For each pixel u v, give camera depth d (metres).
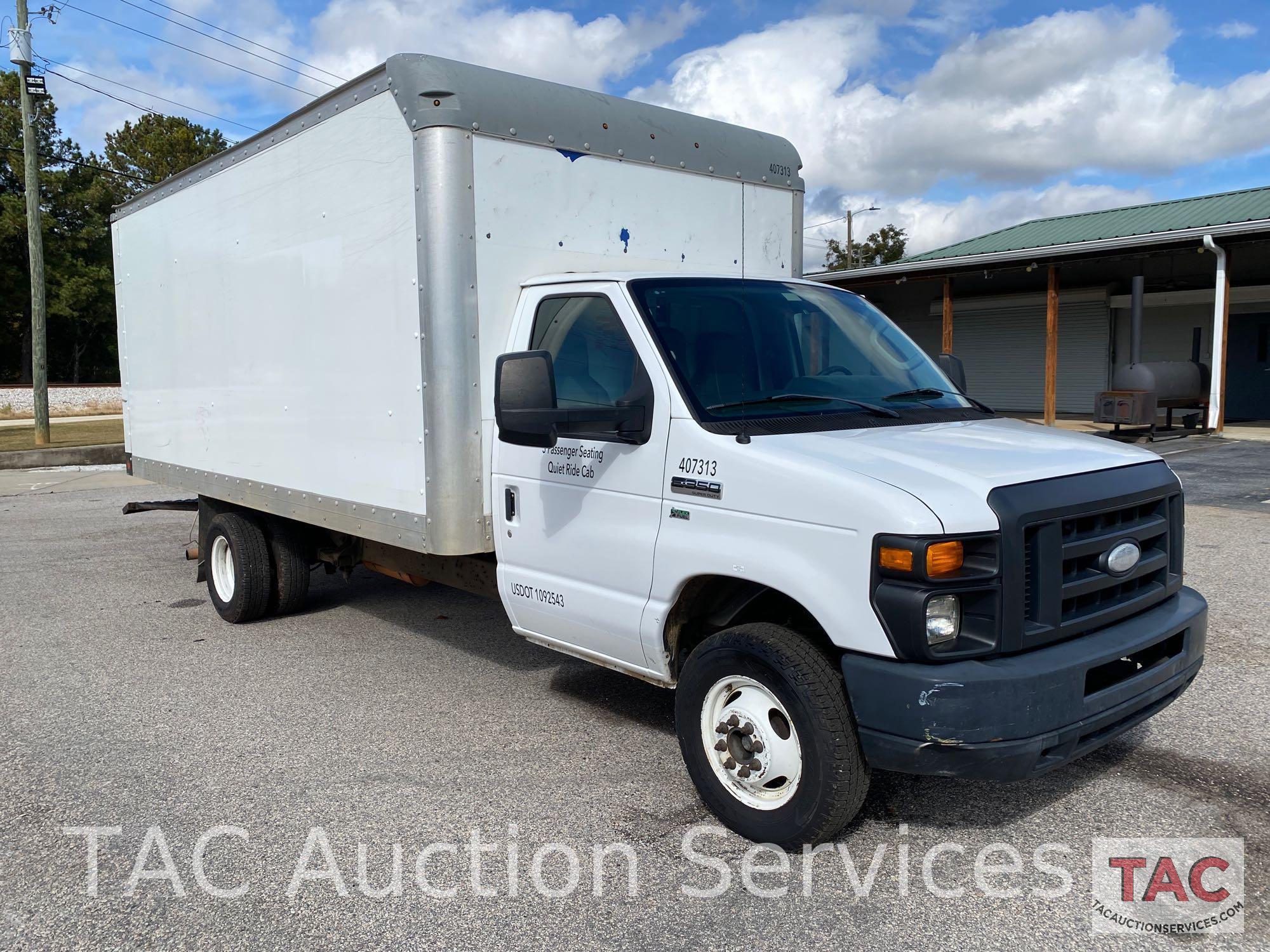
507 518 4.70
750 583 3.87
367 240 5.03
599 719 5.17
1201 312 23.52
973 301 27.86
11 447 21.30
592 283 4.41
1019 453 3.62
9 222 50.56
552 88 4.93
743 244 5.82
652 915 3.32
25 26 21.42
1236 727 4.81
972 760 3.11
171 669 6.21
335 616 7.52
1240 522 10.09
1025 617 3.26
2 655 6.57
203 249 6.81
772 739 3.66
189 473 7.41
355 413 5.29
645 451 4.00
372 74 4.86
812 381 4.33
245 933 3.27
